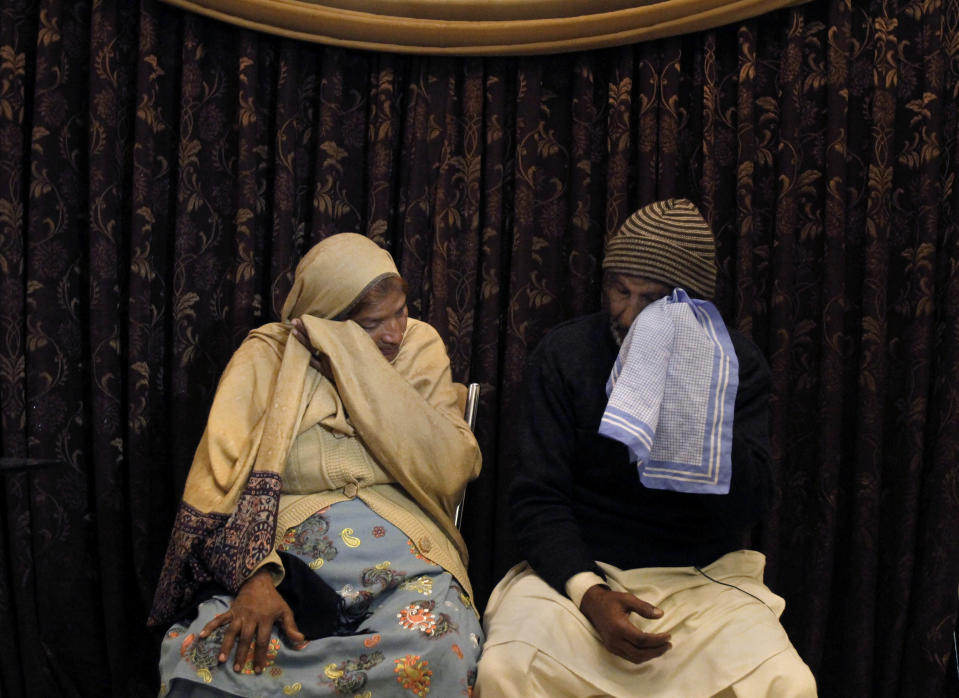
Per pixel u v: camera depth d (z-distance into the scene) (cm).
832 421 274
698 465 201
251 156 296
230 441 225
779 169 287
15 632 266
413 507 233
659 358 200
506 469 295
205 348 293
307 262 246
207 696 189
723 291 294
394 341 243
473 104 308
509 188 310
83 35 285
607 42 298
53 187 275
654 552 218
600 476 222
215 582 211
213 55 300
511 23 296
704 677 193
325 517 221
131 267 281
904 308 276
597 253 305
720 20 289
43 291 272
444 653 196
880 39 280
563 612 201
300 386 229
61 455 274
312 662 192
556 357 229
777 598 211
